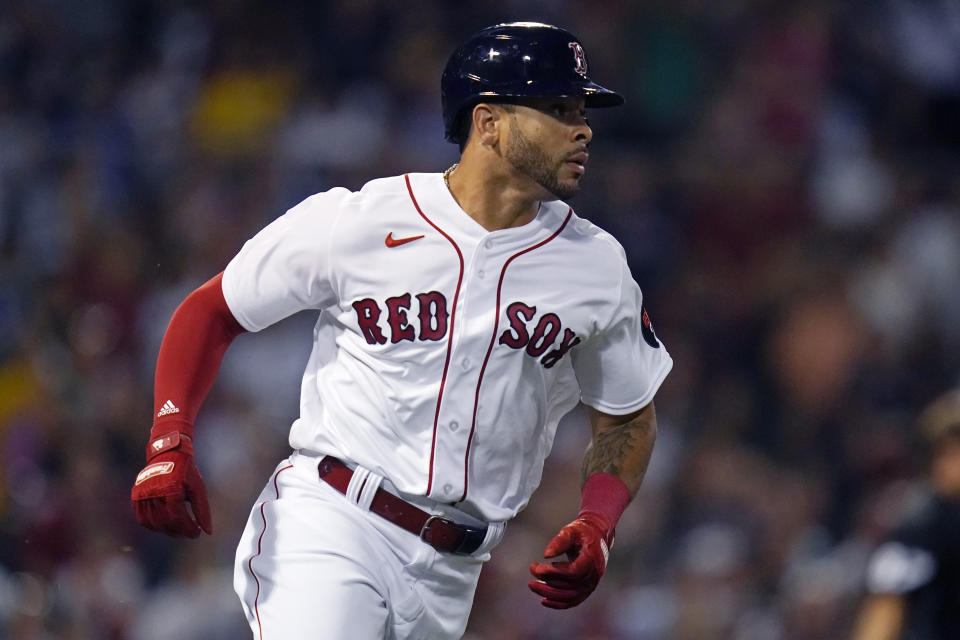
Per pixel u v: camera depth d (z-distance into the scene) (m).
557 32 12.65
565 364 13.16
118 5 44.03
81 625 27.58
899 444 30.44
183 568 29.11
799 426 34.66
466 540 12.87
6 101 41.91
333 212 12.72
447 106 12.88
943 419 19.83
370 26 42.34
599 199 38.56
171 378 12.93
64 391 33.25
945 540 19.39
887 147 42.06
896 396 35.25
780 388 35.53
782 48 42.16
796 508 31.02
